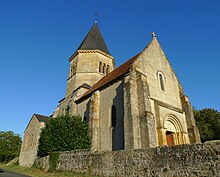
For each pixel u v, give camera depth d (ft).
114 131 63.21
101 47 116.47
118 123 62.59
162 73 74.49
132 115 53.52
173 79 79.20
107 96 71.51
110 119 66.80
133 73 61.26
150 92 64.75
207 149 28.48
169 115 65.51
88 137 68.08
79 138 66.18
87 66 108.37
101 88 75.36
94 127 68.39
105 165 43.83
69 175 50.14
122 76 65.92
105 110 70.23
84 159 51.01
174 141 64.39
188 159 30.14
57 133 68.08
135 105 55.98
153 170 34.17
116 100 66.54
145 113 53.57
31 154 97.55
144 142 50.60
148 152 36.24
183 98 76.64
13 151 178.50
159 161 33.88
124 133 53.72
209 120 104.78
